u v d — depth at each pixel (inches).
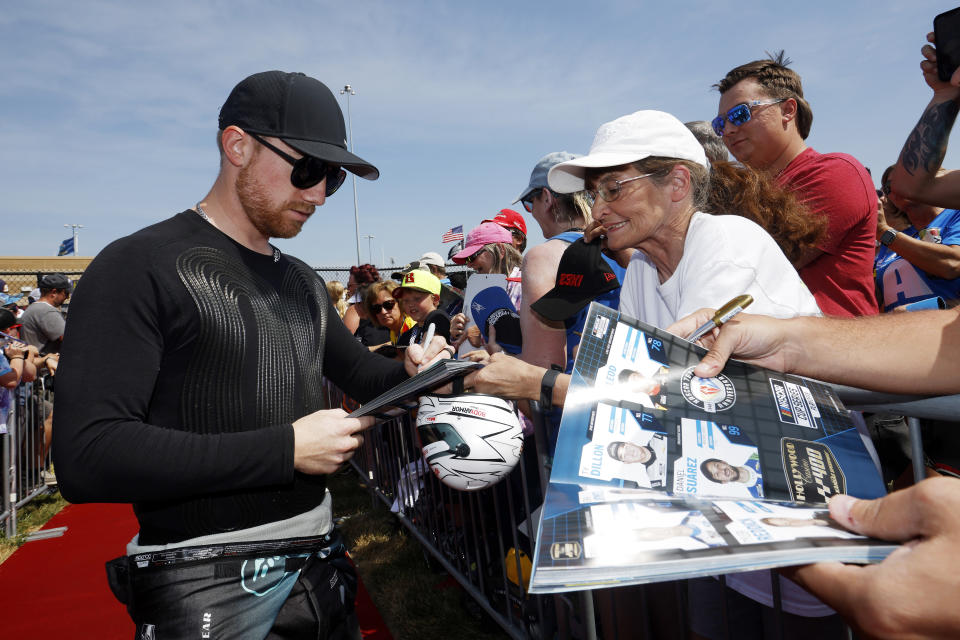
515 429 58.4
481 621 111.3
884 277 117.2
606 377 34.3
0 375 178.5
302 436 46.9
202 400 48.7
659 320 60.7
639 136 53.6
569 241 85.3
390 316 201.8
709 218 52.3
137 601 49.2
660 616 65.4
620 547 23.5
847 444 32.4
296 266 62.2
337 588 58.4
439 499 124.5
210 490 44.6
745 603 59.4
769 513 26.6
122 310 45.0
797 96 87.7
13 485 185.9
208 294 49.1
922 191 68.7
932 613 19.4
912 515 21.0
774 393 34.8
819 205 76.5
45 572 156.1
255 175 52.1
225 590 48.6
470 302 109.1
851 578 21.3
